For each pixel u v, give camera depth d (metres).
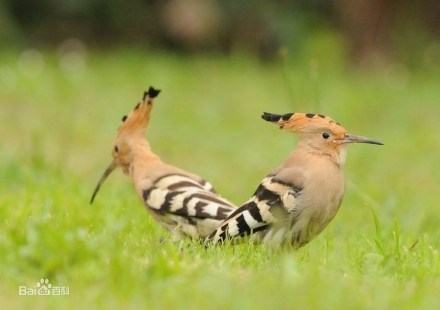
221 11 25.42
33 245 6.57
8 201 9.74
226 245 7.43
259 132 18.12
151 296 6.07
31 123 17.59
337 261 7.23
